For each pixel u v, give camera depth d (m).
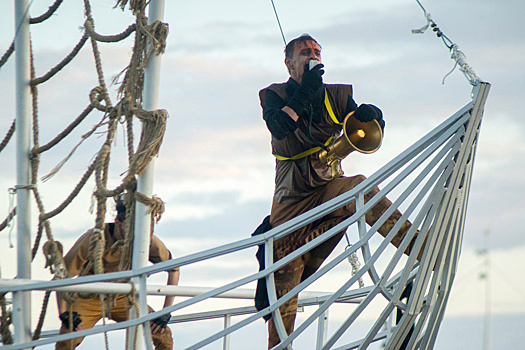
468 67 23.16
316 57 24.98
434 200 22.20
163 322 25.28
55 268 24.61
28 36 26.30
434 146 22.45
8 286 21.91
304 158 24.69
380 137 24.55
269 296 22.20
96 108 25.08
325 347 22.30
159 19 24.94
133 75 24.72
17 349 21.66
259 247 24.59
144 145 24.23
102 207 24.17
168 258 27.67
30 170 25.59
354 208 23.94
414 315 22.34
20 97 25.88
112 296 24.67
